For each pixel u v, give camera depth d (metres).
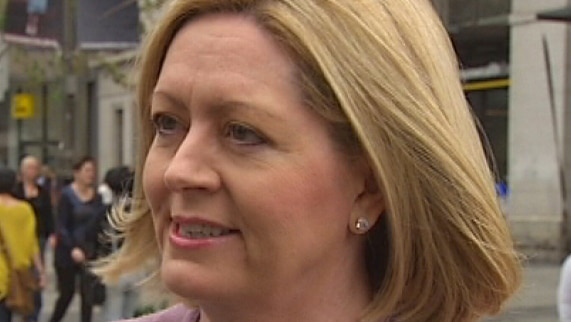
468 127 1.22
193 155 1.09
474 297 1.23
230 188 1.08
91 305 8.51
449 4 16.59
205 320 1.31
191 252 1.10
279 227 1.09
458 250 1.20
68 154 25.72
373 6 1.16
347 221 1.16
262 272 1.10
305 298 1.15
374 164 1.13
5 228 7.36
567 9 11.98
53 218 10.41
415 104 1.15
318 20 1.10
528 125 15.57
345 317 1.20
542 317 8.47
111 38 11.78
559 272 12.77
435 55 1.20
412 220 1.18
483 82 17.08
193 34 1.13
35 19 13.34
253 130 1.08
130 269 1.42
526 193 15.50
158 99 1.15
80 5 11.91
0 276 7.25
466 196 1.18
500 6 16.06
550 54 15.23
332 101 1.10
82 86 24.89
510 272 1.24
